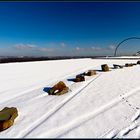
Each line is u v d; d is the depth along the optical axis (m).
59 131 7.40
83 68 33.00
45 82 18.95
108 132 7.11
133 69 28.53
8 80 19.78
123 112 9.20
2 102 12.20
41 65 38.16
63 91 13.30
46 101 11.61
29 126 8.00
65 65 39.09
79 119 8.55
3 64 38.16
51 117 8.83
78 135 6.99
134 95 12.41
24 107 10.61
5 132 7.51
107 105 10.45
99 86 15.41
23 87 16.62
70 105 10.48
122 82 17.06
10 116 8.34
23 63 43.12
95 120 8.32
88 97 12.07
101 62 50.53
